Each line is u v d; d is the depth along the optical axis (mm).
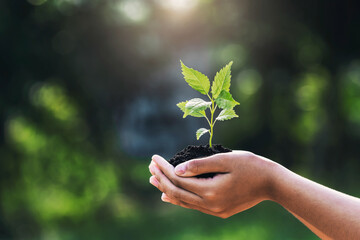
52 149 10250
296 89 14391
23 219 9508
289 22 11984
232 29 12109
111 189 11219
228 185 1486
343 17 11719
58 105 10508
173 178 1554
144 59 11250
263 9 11695
